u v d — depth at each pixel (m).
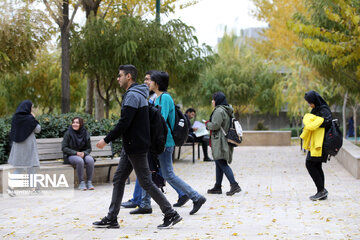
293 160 14.93
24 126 8.24
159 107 6.03
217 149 8.07
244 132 22.09
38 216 6.44
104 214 6.57
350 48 13.34
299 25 13.34
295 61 27.61
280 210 6.77
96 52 14.42
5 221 6.12
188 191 6.39
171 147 6.27
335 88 23.55
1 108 26.77
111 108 27.45
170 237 5.16
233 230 5.50
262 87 33.09
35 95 26.14
